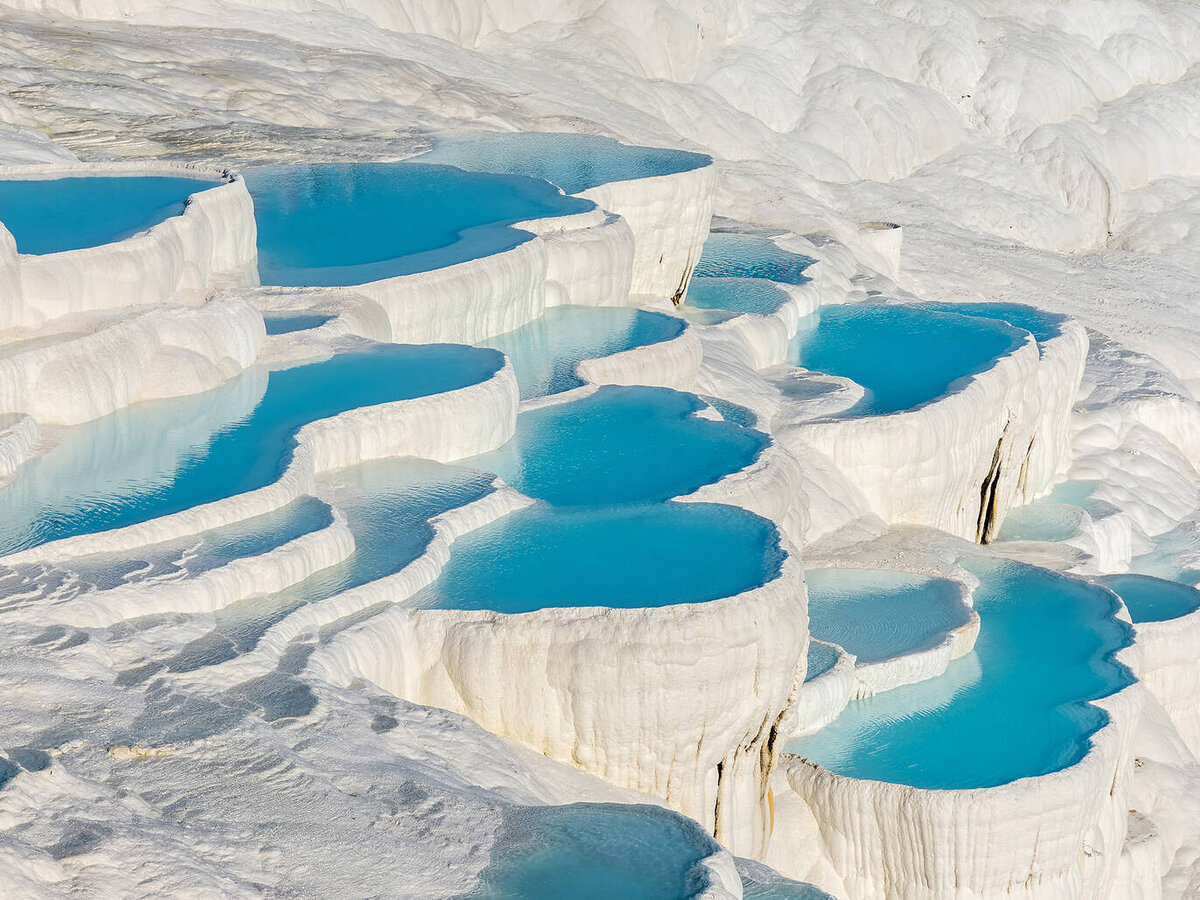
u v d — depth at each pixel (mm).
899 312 23844
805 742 13797
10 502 11062
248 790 7848
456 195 20203
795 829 13078
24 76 22297
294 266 16766
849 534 18250
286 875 7262
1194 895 16281
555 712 10562
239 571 10250
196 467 11938
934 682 15055
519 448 14383
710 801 11078
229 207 16500
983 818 12648
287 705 8875
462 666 10586
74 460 11930
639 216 21125
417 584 11047
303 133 23328
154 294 14445
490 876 7602
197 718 8445
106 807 7367
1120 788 14977
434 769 8836
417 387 14023
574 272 19094
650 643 10391
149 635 9422
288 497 11641
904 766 13461
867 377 20719
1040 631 16422
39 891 6484
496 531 12203
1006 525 21828
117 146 20500
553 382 16328
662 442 14727
